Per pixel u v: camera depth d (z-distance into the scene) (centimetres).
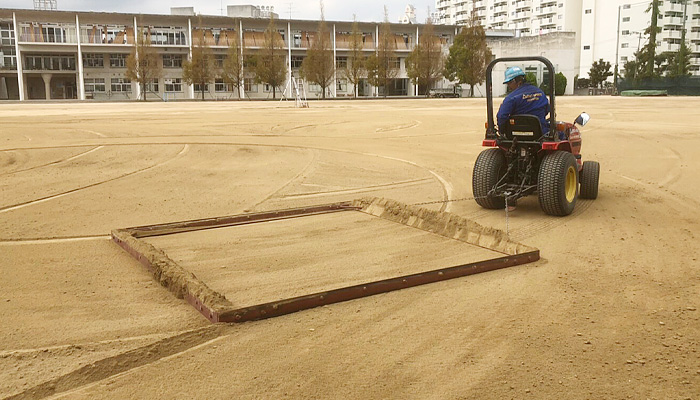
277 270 564
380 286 503
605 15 10225
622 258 612
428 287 520
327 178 1091
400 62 7731
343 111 3030
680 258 612
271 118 2442
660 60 7800
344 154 1360
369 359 385
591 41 10469
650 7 8094
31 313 459
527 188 795
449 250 634
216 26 7044
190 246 649
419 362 381
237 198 930
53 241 677
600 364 380
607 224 761
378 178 1100
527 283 532
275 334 421
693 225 757
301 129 1991
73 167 1165
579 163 884
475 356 390
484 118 2466
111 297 495
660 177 1117
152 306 476
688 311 468
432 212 730
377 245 652
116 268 573
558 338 418
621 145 1564
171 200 911
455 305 479
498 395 341
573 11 10631
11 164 1188
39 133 1670
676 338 418
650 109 3111
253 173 1130
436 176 1121
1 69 6500
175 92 6862
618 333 427
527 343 410
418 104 4088
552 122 774
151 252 586
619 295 504
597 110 3012
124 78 6656
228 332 424
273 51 6391
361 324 440
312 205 882
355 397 338
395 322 444
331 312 462
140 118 2394
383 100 5228
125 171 1134
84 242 673
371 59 6700
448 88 7538
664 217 801
